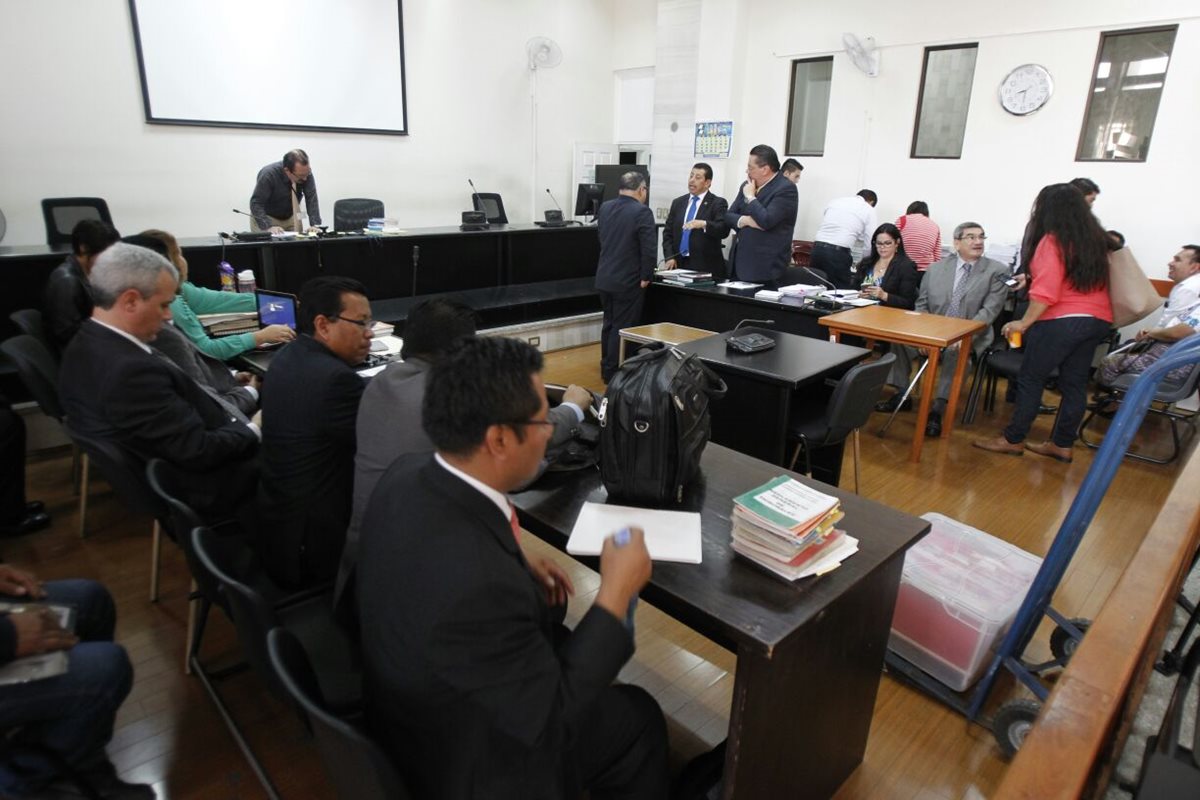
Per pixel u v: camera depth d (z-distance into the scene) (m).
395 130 6.10
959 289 4.04
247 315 2.93
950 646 1.92
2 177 4.41
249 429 2.09
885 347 4.16
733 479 1.62
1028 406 3.48
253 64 5.23
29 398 3.24
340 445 1.69
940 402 3.98
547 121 7.21
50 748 1.30
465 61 6.44
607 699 1.23
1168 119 4.58
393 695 0.90
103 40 4.59
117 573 2.40
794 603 1.18
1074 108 4.90
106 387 1.77
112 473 1.68
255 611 1.09
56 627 1.27
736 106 6.64
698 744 1.76
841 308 3.75
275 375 1.69
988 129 5.30
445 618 0.83
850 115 6.00
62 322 2.53
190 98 5.00
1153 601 0.96
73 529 2.67
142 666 1.96
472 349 0.93
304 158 4.87
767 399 2.61
